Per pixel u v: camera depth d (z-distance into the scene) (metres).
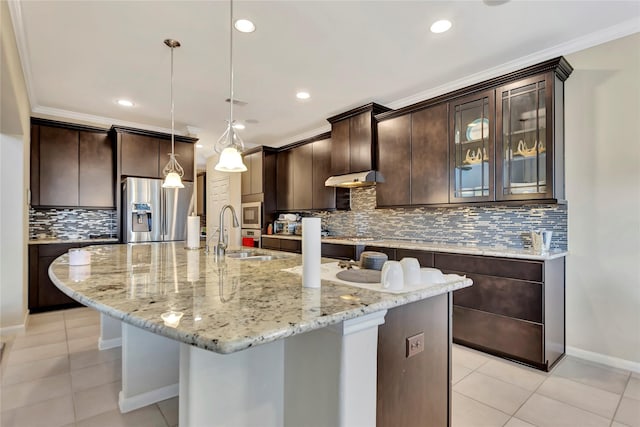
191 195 4.88
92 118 4.46
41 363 2.55
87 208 4.41
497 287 2.65
